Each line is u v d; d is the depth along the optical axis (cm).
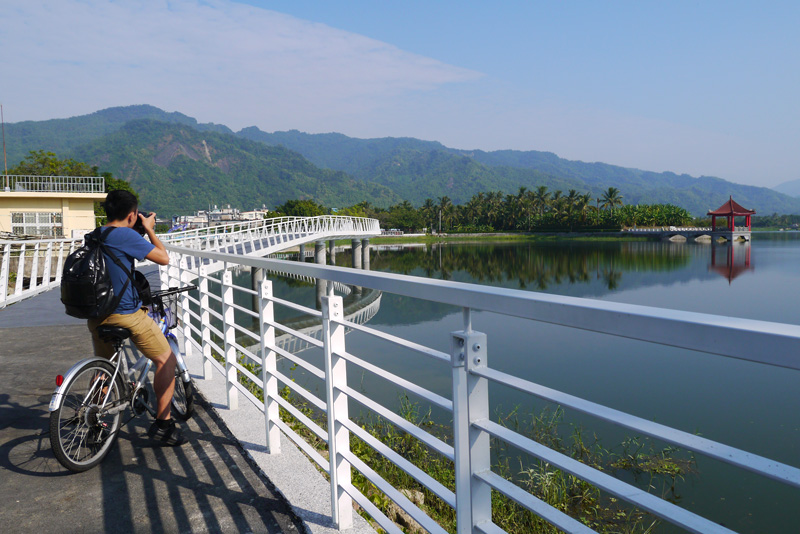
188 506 261
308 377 894
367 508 217
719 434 795
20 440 334
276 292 2916
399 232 13525
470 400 152
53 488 277
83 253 285
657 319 102
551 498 480
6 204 2530
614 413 112
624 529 435
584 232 12488
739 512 512
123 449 327
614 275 4131
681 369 1166
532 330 1627
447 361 159
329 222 4147
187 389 364
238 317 2059
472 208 15200
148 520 248
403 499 193
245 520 249
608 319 114
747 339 88
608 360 1255
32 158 4700
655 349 1350
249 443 334
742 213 10262
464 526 155
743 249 7519
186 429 359
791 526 486
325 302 234
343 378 235
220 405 405
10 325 690
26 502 263
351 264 5303
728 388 1026
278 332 1741
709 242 9950
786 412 884
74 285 279
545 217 13500
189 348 575
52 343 584
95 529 241
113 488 278
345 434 238
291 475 291
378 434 597
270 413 315
